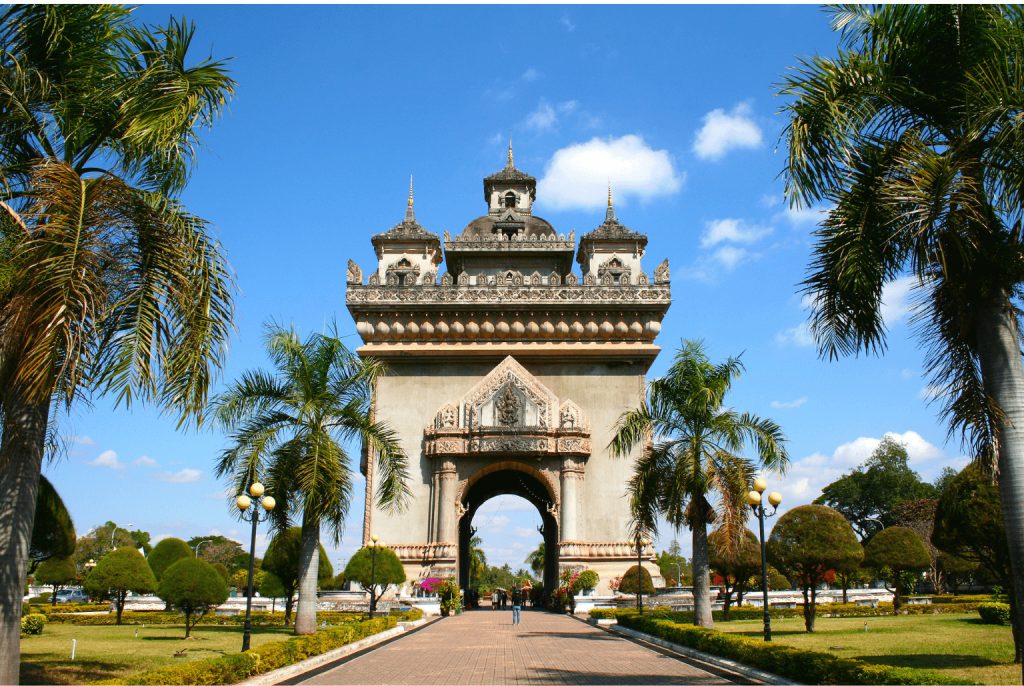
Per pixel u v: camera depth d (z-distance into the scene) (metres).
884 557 35.28
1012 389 11.53
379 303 40.88
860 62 12.50
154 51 12.48
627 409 40.81
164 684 11.72
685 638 19.80
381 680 15.05
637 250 46.09
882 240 12.03
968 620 29.31
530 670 16.44
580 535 38.41
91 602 47.31
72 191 10.74
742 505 21.69
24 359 9.80
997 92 11.05
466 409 39.47
